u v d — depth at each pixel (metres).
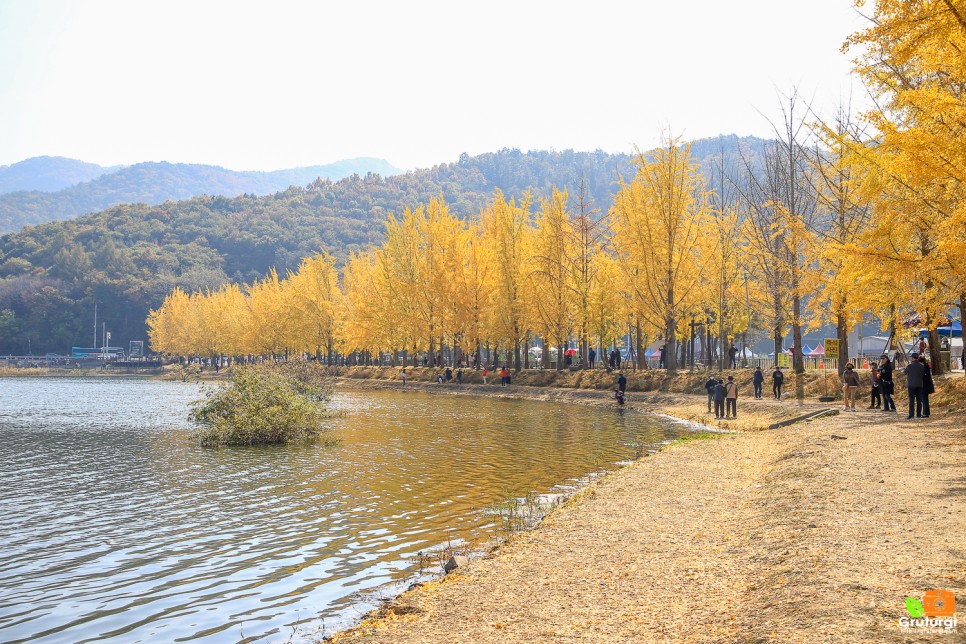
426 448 22.84
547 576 8.11
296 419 25.30
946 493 10.19
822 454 14.87
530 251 54.72
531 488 15.88
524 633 6.29
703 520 10.70
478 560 9.23
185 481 17.38
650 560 8.54
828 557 7.27
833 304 26.09
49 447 24.05
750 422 27.41
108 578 9.92
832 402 28.52
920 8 10.53
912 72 15.10
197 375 98.12
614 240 46.84
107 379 100.25
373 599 8.76
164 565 10.48
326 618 8.17
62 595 9.24
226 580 9.74
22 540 11.96
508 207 55.25
